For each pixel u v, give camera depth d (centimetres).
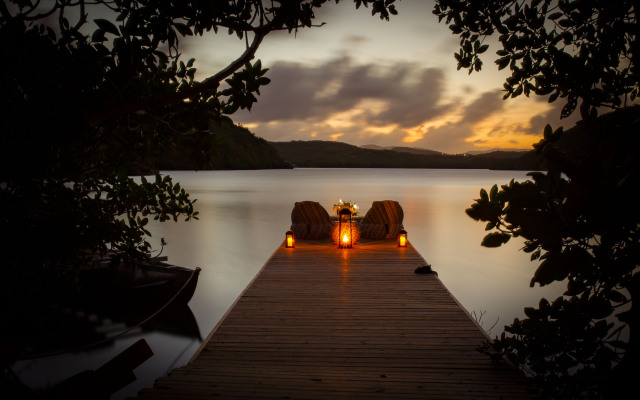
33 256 237
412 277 626
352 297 527
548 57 231
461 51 283
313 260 746
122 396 494
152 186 347
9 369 187
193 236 1516
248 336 399
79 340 614
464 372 316
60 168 245
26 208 226
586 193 111
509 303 821
